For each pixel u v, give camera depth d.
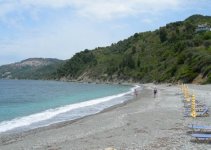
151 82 150.12
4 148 19.06
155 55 187.12
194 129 20.53
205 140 17.25
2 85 168.00
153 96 60.91
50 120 33.28
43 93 94.94
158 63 168.62
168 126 22.86
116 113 34.75
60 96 79.62
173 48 163.50
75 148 17.36
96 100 60.25
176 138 18.08
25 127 28.83
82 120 30.92
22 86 155.75
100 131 23.06
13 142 21.33
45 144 19.55
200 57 105.69
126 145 17.00
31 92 101.12
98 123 27.67
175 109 34.47
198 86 81.50
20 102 62.12
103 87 140.50
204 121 24.77
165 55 167.75
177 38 179.00
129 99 59.72
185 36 170.25
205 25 180.25
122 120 27.92
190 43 142.12
